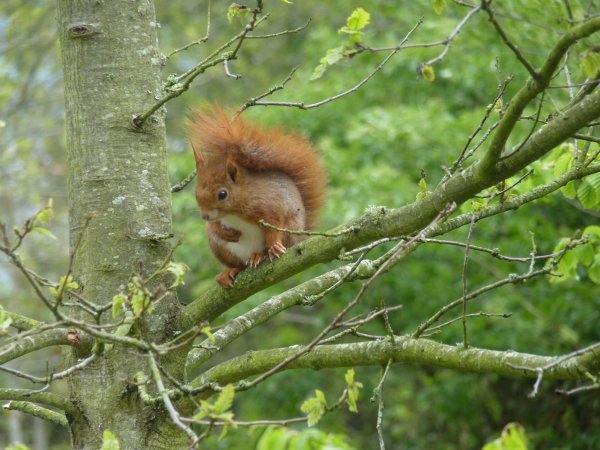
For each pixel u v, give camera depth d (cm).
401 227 715
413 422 2077
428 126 1889
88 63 825
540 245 1761
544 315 1827
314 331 2219
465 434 1973
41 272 2592
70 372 672
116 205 809
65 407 789
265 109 2094
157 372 648
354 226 729
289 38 2781
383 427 2100
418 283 1914
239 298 786
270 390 2019
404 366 2119
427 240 718
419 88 2111
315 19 2755
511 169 668
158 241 813
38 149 2733
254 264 877
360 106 2097
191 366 859
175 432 790
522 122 1648
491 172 673
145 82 834
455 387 1911
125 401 784
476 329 1831
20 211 2634
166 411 789
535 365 679
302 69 2333
